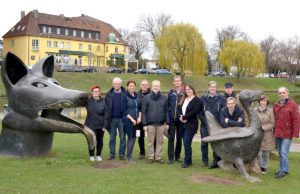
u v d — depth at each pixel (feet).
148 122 30.45
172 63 172.55
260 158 29.17
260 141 26.50
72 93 28.99
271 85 207.72
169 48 171.12
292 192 23.35
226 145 26.53
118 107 31.04
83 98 29.17
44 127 29.37
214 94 30.27
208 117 28.04
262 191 23.38
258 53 189.98
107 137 45.11
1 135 30.53
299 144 43.75
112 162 30.19
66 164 28.60
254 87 195.21
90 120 30.60
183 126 30.07
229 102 28.60
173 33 170.30
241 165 26.45
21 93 29.30
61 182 24.08
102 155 33.19
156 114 30.30
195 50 170.71
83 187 23.18
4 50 229.25
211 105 30.01
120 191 22.56
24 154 29.96
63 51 227.40
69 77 152.05
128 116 30.63
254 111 26.66
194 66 171.53
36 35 217.36
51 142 31.58
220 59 195.72
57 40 226.99
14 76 30.40
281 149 27.37
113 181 24.63
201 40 171.42
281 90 27.30
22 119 29.55
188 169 28.58
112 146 31.45
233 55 189.57
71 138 42.27
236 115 28.81
